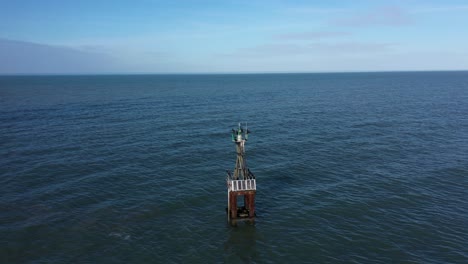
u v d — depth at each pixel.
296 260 29.39
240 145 34.66
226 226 34.72
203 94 157.38
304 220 35.72
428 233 32.78
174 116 91.94
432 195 40.88
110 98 136.25
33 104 114.56
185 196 41.31
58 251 30.14
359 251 30.31
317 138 67.12
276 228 34.28
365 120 84.88
